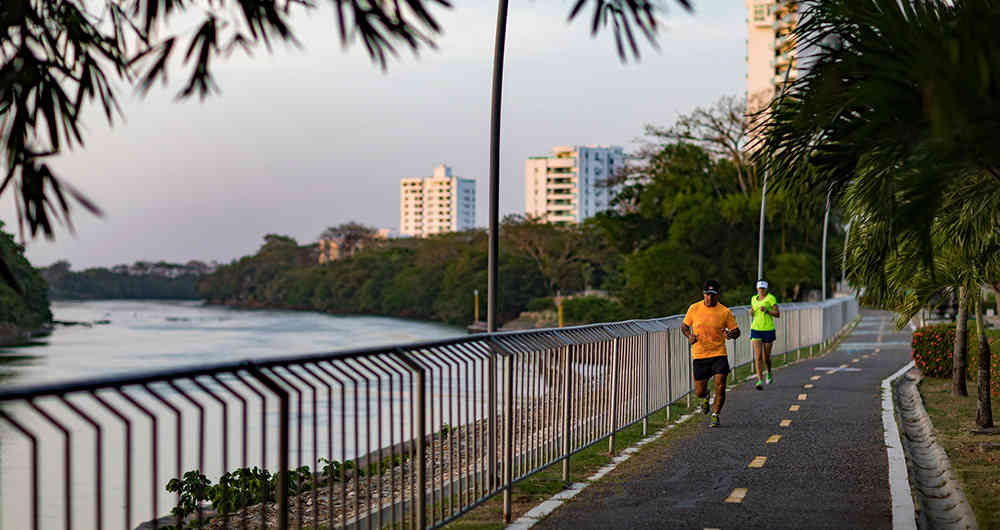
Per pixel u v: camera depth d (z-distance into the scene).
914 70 4.25
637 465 9.34
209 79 3.55
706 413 13.41
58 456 17.41
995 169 5.00
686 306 63.38
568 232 118.75
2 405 2.90
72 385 3.16
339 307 189.88
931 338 19.33
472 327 121.00
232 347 98.31
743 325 20.86
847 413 13.54
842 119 5.35
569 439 8.51
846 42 5.20
